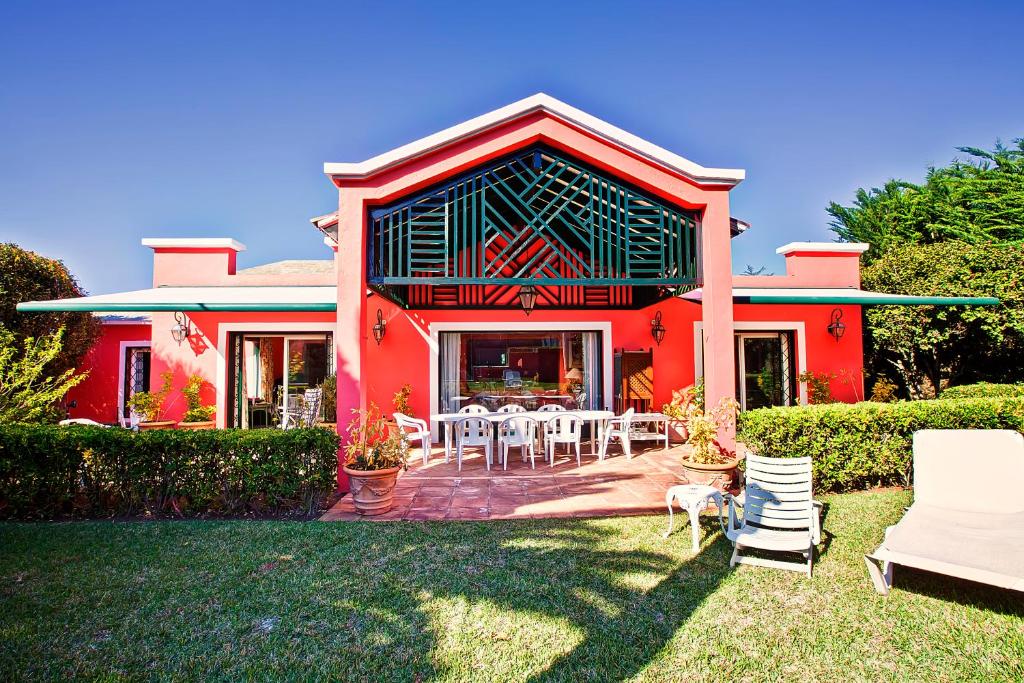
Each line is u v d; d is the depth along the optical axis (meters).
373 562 7.24
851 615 5.88
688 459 10.30
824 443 10.20
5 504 9.40
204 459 9.51
